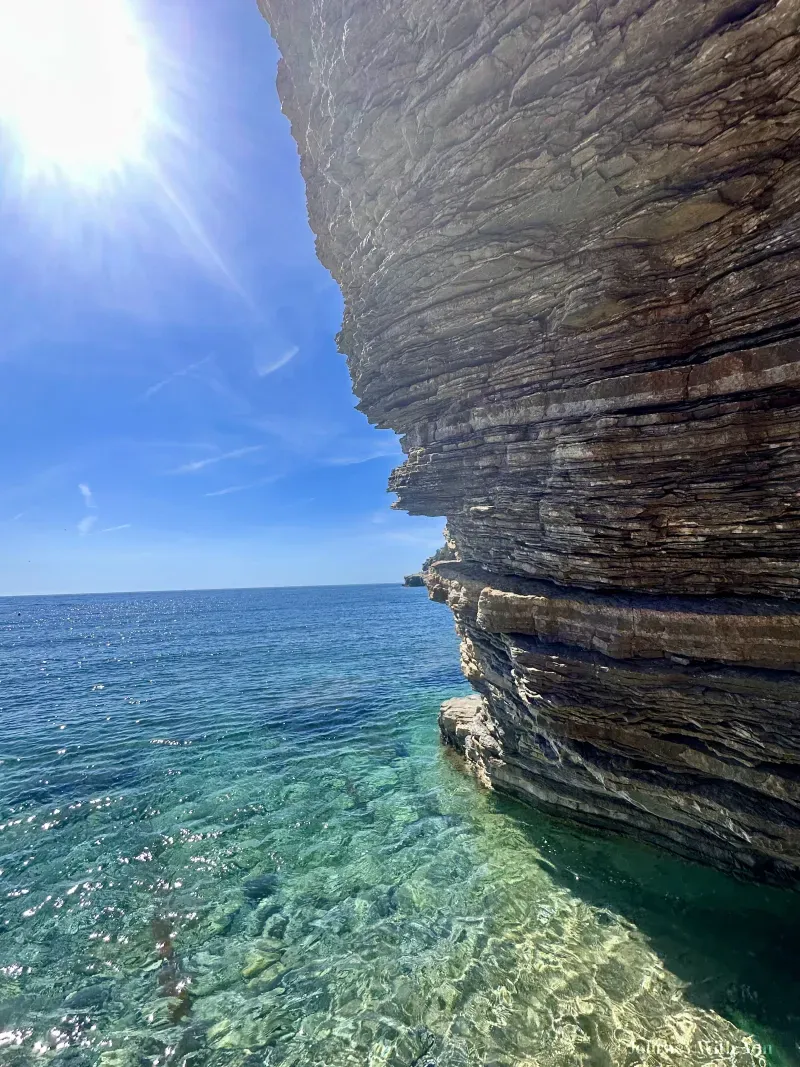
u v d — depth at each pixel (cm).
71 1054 851
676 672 1061
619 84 934
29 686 3903
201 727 2705
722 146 927
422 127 1146
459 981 962
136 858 1443
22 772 2111
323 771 2053
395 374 1750
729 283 1035
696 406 1087
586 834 1427
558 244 1189
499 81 1023
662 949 1002
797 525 980
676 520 1112
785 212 945
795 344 966
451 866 1338
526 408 1382
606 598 1212
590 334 1230
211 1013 927
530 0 921
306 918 1177
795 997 870
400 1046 840
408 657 4853
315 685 3656
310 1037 869
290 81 1535
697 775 1105
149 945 1105
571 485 1250
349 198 1415
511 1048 821
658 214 1041
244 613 11781
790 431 977
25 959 1071
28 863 1427
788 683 941
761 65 834
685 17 834
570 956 1002
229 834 1569
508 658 1465
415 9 1039
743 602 1044
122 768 2142
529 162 1070
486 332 1438
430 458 1752
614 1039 820
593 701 1183
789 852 988
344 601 15850
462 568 1778
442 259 1334
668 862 1257
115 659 5191
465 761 2022
